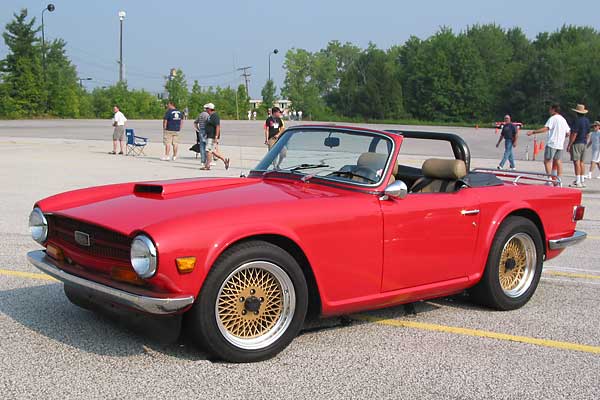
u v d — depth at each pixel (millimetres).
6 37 64750
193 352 4289
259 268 4145
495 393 3871
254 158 22109
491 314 5539
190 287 3850
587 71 83625
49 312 5090
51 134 35156
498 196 5500
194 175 15930
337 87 128000
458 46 95000
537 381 4078
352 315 5363
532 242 5789
